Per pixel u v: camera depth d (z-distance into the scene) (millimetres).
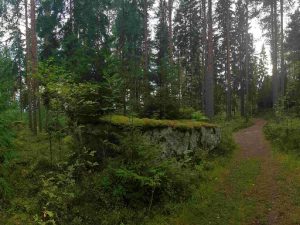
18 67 22719
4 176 10016
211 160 13961
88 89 11594
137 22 26766
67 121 11664
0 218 8422
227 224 8867
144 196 9648
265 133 21203
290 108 24156
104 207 9203
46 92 11258
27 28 19734
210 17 22438
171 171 10594
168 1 27328
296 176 11883
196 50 35594
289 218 8961
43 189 9508
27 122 18984
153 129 12164
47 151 12375
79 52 18219
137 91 15664
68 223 8438
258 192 10797
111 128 11227
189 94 31516
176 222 8984
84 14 22688
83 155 10875
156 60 27375
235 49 41562
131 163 9789
